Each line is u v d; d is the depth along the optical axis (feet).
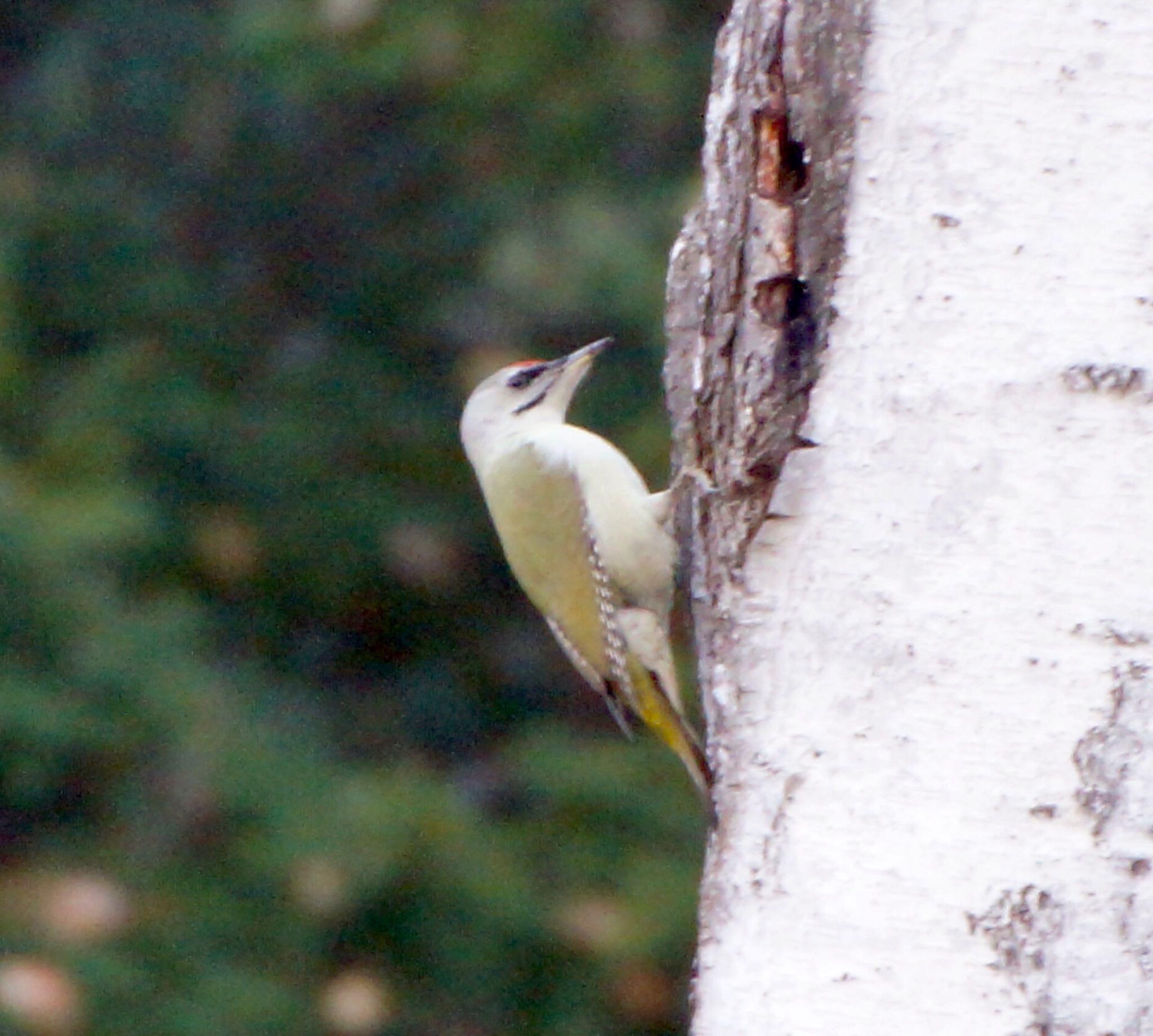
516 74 49.73
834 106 20.62
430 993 41.47
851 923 19.20
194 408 49.78
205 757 42.75
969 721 19.02
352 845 42.04
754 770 19.85
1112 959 18.62
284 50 48.98
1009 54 19.21
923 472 19.27
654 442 48.19
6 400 45.80
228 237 53.47
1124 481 18.84
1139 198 18.95
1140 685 18.72
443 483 51.90
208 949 40.65
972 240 19.21
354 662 52.65
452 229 52.11
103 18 53.47
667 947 42.22
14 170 52.16
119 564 46.39
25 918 39.96
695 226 25.08
